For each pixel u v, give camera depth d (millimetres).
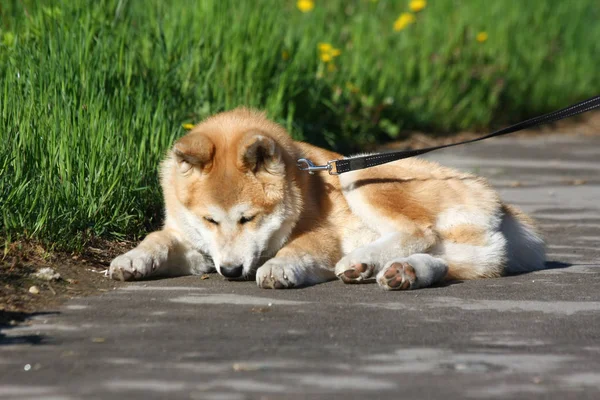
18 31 11578
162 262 7797
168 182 8227
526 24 24031
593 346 5754
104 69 10672
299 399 4699
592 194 13477
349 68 18094
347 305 6797
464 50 21016
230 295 7102
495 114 21672
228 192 7625
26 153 8562
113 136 9391
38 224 7840
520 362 5395
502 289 7527
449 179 8430
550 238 10328
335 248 8078
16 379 4938
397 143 18172
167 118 10805
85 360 5281
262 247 7762
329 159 8664
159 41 12695
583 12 26703
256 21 14867
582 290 7508
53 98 9500
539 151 18375
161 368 5152
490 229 8203
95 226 8484
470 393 4844
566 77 23875
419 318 6418
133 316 6312
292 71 15398
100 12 11914
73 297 6840
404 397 4766
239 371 5125
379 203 8156
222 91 13211
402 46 20203
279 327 6086
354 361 5352
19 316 6242
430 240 7969
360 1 21688
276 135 8352
